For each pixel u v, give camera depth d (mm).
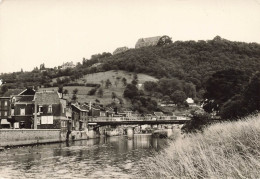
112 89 187125
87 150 48219
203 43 154750
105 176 25016
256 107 41062
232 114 43469
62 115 75750
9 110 80125
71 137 78812
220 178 12594
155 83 191625
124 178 23281
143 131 158250
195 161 16750
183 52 195500
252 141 15938
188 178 14578
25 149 48969
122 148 51281
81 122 98750
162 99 182375
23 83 169500
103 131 117625
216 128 25016
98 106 131000
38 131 60656
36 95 75875
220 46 115000
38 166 31172
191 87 179375
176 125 121750
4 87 146125
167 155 21609
